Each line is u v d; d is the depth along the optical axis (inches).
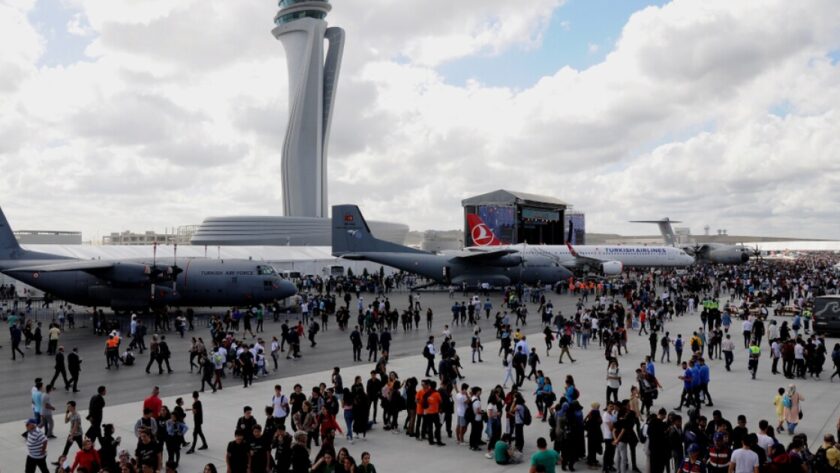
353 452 635.5
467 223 4106.8
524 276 2487.7
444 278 2444.6
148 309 1726.1
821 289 2266.2
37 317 1771.7
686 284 2581.2
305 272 3206.2
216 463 592.4
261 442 498.9
